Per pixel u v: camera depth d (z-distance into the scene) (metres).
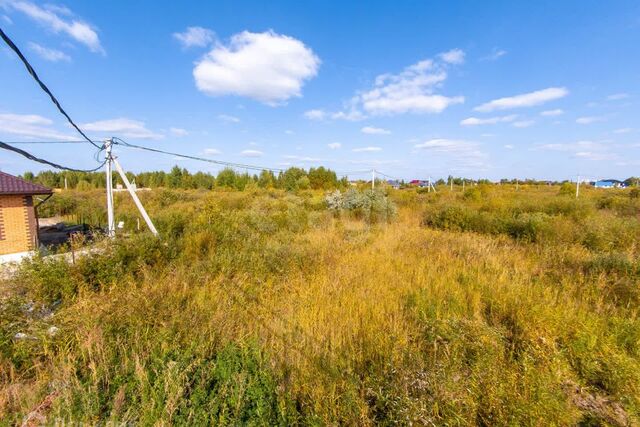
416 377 2.95
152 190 29.98
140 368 2.96
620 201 15.61
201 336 3.65
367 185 28.66
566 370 3.12
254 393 2.78
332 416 2.60
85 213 18.52
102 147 7.93
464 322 3.88
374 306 4.52
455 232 11.17
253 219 11.14
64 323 3.80
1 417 2.61
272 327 4.02
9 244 9.73
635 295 4.76
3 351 3.33
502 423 2.39
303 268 6.47
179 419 2.46
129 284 4.99
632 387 2.85
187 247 7.02
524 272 6.14
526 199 18.62
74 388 2.82
